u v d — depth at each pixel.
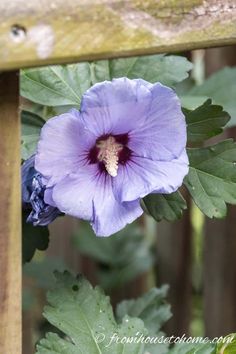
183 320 1.05
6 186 0.46
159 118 0.52
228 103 0.84
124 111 0.50
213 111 0.57
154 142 0.52
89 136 0.51
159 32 0.44
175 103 0.51
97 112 0.50
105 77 0.60
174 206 0.57
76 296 0.58
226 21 0.46
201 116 0.57
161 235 1.04
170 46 0.45
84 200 0.52
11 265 0.48
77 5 0.42
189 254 1.03
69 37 0.42
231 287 0.99
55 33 0.42
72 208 0.52
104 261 1.04
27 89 0.59
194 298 1.14
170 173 0.53
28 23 0.41
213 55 0.94
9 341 0.49
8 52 0.41
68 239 1.07
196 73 0.99
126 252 1.05
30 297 1.02
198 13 0.45
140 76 0.60
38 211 0.52
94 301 0.58
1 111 0.45
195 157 0.58
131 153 0.53
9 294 0.48
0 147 0.45
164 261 1.04
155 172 0.53
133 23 0.44
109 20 0.43
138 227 1.09
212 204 0.57
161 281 1.05
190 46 0.46
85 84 0.60
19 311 0.49
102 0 0.43
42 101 0.59
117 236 1.05
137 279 1.08
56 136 0.50
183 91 0.88
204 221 0.99
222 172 0.57
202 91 0.85
